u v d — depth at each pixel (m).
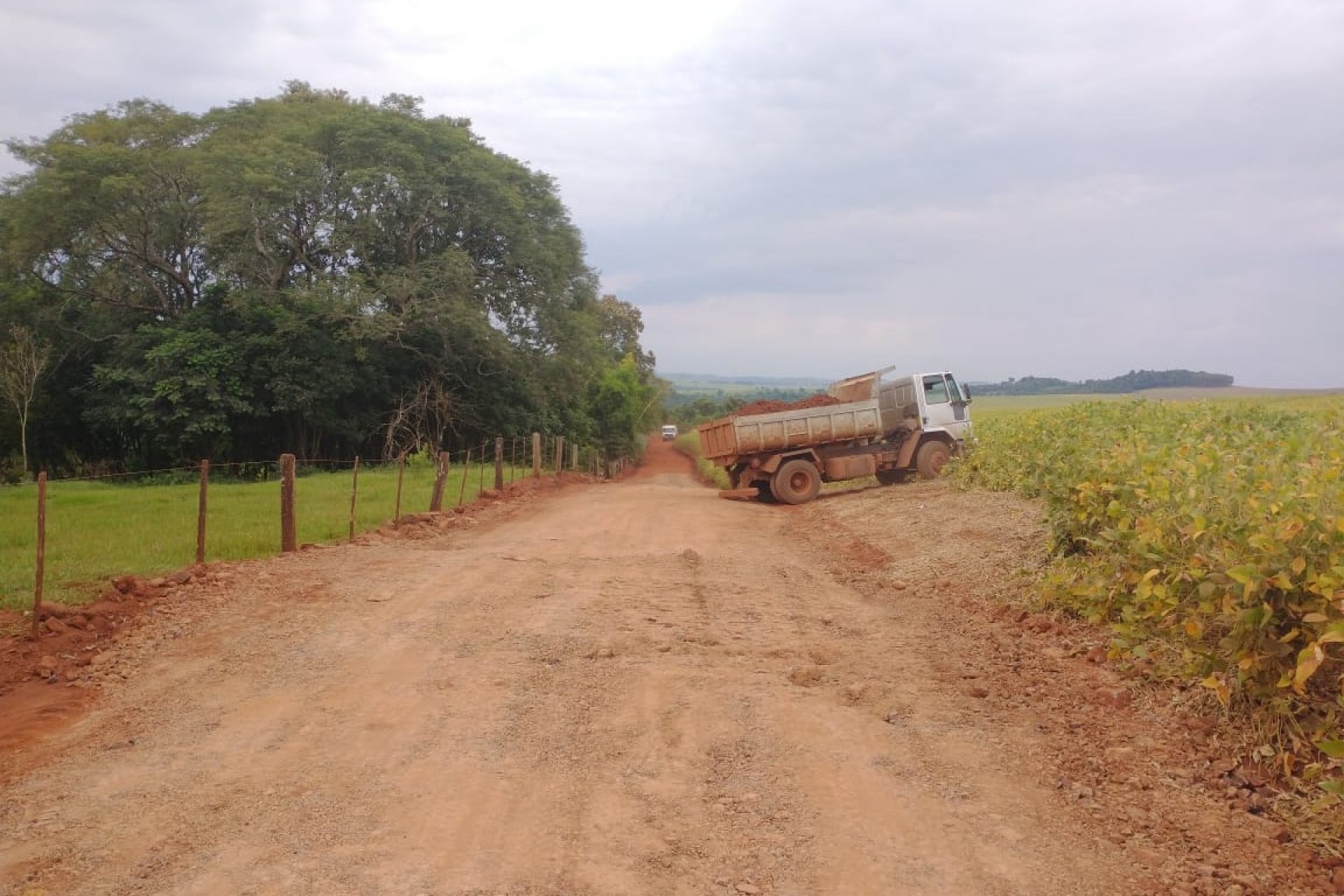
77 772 5.52
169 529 13.92
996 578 10.02
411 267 36.22
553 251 40.47
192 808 5.02
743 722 6.24
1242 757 5.39
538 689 6.91
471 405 40.81
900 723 6.25
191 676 7.23
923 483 20.20
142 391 33.53
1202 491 6.93
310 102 42.94
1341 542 5.30
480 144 41.28
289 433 38.56
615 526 16.36
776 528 16.80
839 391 23.12
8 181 35.66
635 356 80.56
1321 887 4.17
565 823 4.84
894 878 4.32
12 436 37.03
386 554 12.05
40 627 7.98
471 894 4.14
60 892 4.18
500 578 10.71
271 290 34.91
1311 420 12.33
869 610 9.61
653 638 8.23
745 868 4.40
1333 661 5.50
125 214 35.19
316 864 4.41
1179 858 4.47
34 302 36.97
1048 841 4.68
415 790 5.23
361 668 7.38
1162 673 6.47
